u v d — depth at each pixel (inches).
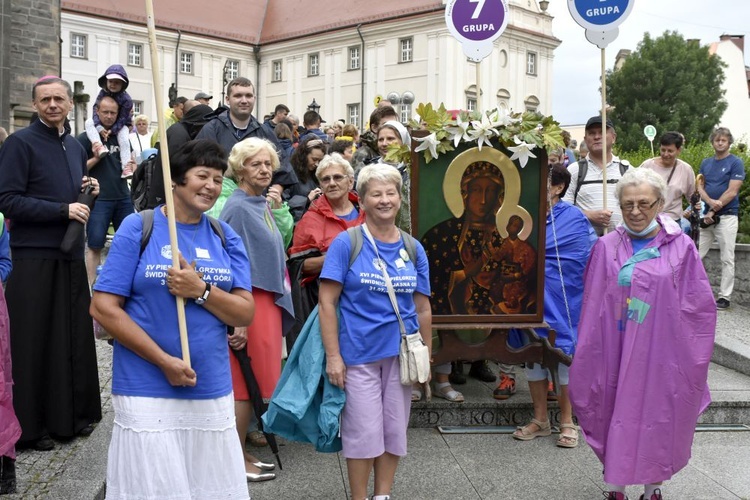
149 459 123.2
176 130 232.7
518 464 198.2
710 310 161.2
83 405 198.8
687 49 2239.2
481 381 259.6
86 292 200.5
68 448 193.6
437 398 230.8
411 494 179.5
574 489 183.5
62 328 194.9
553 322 224.7
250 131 241.6
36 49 837.2
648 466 159.2
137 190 235.8
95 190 196.7
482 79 1924.2
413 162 216.2
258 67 2271.2
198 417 127.2
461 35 240.4
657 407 159.5
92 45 1931.6
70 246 188.4
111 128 338.0
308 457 199.9
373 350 154.6
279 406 156.5
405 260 158.9
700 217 389.4
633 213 162.7
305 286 219.0
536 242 221.0
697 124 2165.4
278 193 214.2
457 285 220.1
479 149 215.6
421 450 207.2
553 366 207.5
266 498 175.3
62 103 192.1
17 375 189.6
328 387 155.6
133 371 125.0
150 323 125.0
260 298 183.5
